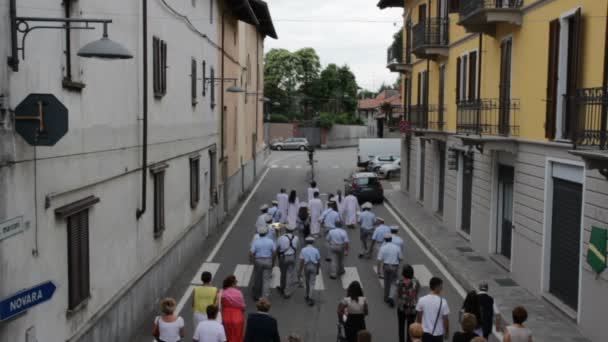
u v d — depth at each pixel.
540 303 14.67
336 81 92.50
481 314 10.13
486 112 18.73
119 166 12.14
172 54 17.16
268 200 34.03
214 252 20.98
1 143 7.37
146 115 13.68
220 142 26.67
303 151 77.19
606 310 11.53
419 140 31.41
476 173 20.52
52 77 8.88
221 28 26.91
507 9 16.30
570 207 13.64
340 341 10.74
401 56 33.44
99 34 11.09
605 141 10.72
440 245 21.42
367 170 49.94
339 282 17.25
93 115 10.67
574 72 12.92
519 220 16.41
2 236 7.08
